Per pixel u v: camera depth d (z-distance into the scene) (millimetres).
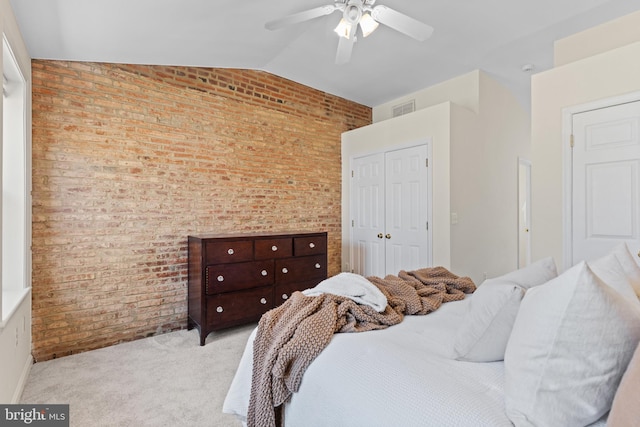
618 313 786
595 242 2545
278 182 4070
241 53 3303
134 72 3014
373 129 4391
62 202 2656
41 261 2568
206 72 3477
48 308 2594
